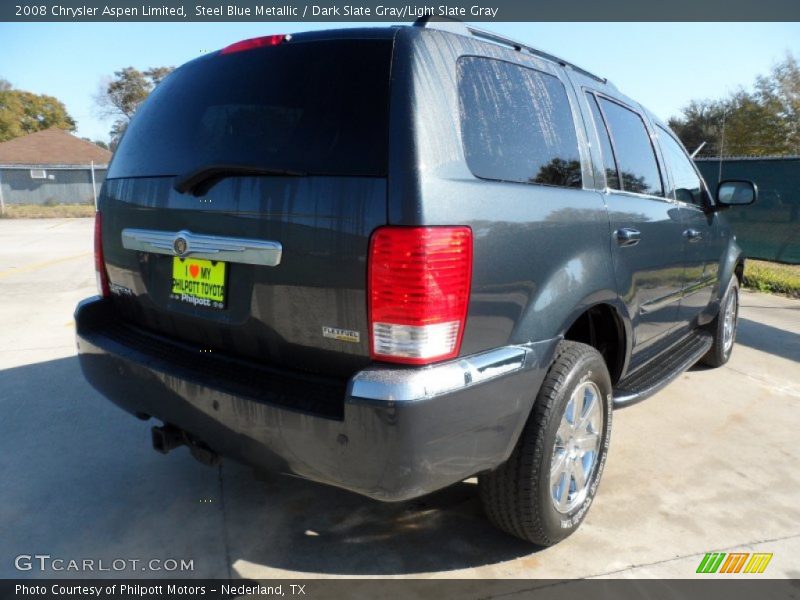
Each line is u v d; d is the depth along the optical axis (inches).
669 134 150.8
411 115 71.1
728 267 174.4
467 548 96.6
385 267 68.3
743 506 110.6
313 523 102.7
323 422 69.8
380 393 66.5
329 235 71.3
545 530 91.5
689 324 157.9
